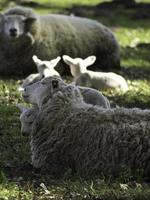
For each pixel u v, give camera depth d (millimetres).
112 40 31859
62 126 16406
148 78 30594
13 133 19844
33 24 28828
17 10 29078
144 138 15734
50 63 25234
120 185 15133
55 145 16406
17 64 29016
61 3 61406
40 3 59938
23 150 18391
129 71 32031
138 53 37938
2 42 28891
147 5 61469
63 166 16391
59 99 16641
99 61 31672
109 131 15961
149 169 15680
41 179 15898
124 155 15781
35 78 24766
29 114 17547
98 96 19812
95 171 15961
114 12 57219
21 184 15547
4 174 15914
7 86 26078
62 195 14805
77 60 26234
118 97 25531
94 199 14555
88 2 64062
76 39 30359
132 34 47281
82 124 16250
